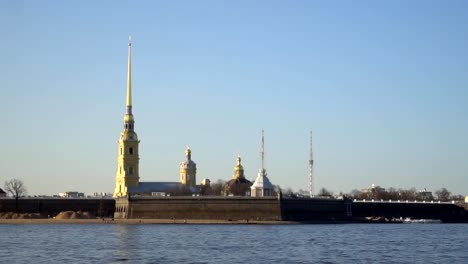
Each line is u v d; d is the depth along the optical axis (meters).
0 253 192.25
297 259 179.50
